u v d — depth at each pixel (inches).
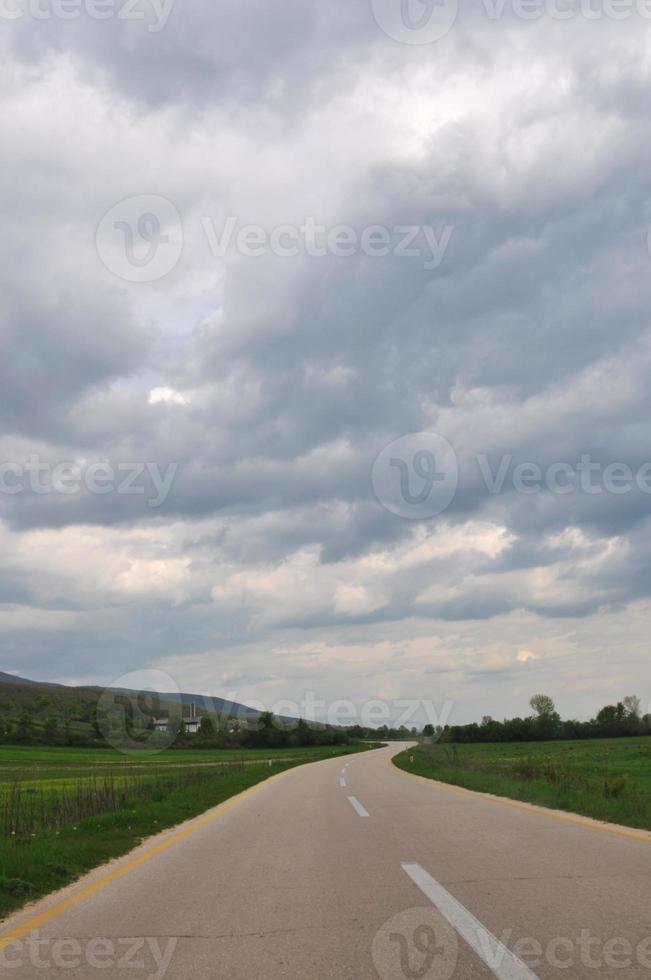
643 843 447.8
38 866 417.4
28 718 4943.4
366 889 349.4
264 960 245.3
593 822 565.9
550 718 5674.2
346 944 258.8
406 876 374.0
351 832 572.4
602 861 390.0
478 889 333.1
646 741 4274.1
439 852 446.0
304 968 235.0
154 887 380.5
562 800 717.9
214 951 258.7
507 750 3440.0
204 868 436.1
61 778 1843.0
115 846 530.3
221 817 745.6
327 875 392.2
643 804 645.9
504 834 512.1
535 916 282.7
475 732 5585.6
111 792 814.5
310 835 569.0
